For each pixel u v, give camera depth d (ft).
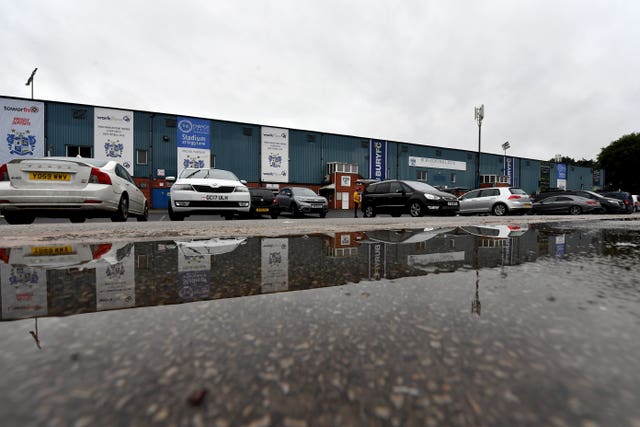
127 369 1.29
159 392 1.13
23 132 61.52
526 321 1.94
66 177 13.75
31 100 61.93
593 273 3.42
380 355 1.49
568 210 45.80
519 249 5.27
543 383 1.24
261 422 0.98
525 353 1.51
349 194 84.23
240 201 20.27
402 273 3.38
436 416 1.04
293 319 1.97
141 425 0.91
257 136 79.97
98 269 3.46
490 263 4.00
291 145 83.66
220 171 22.84
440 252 4.88
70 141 64.08
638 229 9.95
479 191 42.57
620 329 1.81
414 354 1.50
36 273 3.23
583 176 137.18
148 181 69.15
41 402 1.01
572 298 2.44
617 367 1.37
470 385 1.24
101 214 14.76
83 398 1.05
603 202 46.09
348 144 90.94
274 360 1.43
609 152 148.66
